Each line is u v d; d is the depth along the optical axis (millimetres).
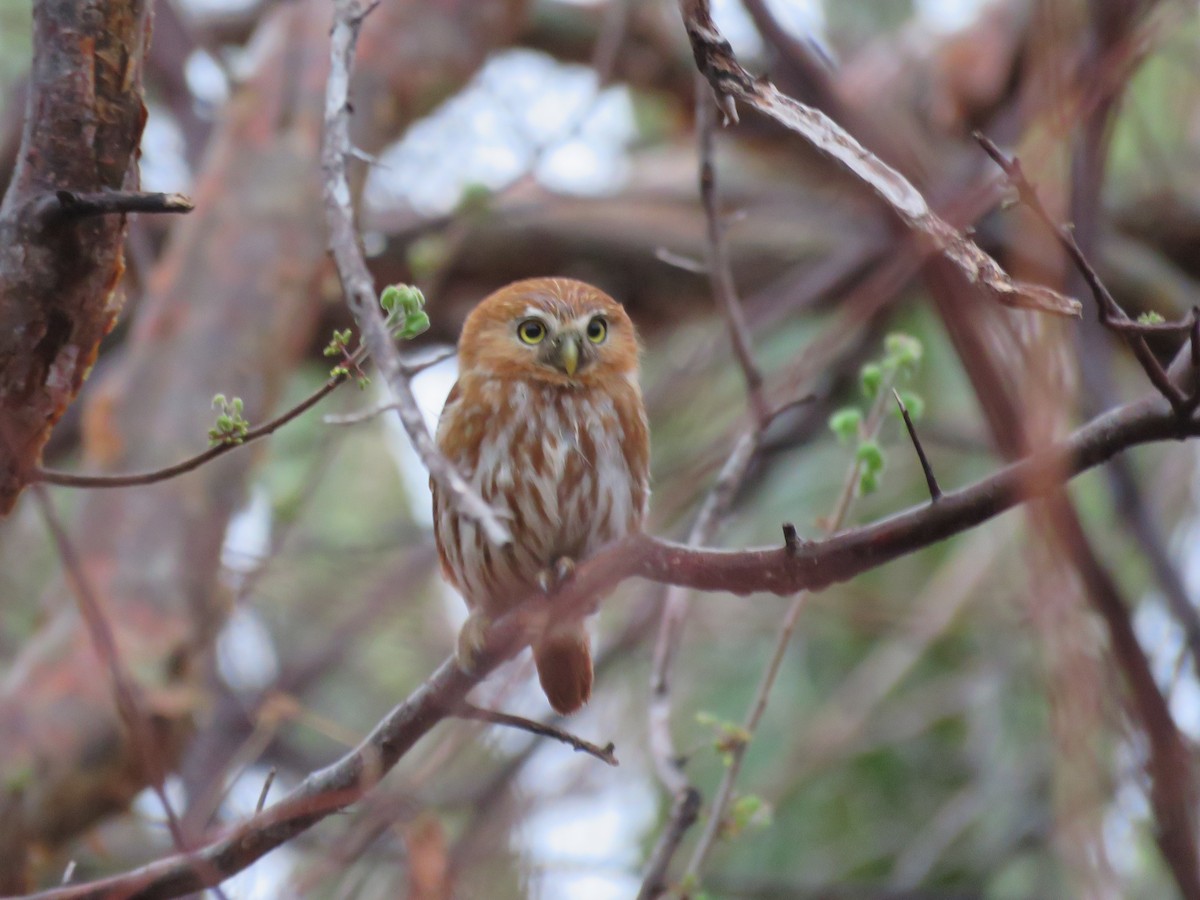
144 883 6520
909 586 15914
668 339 16453
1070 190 7992
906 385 14242
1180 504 12648
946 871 14148
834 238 15398
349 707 15914
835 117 8359
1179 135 16078
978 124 14680
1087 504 12570
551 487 8672
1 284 5840
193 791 12109
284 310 12969
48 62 5777
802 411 12766
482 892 7773
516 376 8797
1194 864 7156
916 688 15414
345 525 16875
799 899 13141
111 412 12242
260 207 13078
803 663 14852
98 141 5844
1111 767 8188
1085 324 9992
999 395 6551
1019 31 14430
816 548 6203
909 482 15320
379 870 10031
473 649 7180
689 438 13617
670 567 6598
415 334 5430
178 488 11945
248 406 12594
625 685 14148
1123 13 7340
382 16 13914
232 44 17656
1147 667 7180
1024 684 14164
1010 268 9773
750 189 16141
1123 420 5805
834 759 13898
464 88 14398
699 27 5289
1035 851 13273
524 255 15898
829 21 16359
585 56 16609
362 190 11773
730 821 7719
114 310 6164
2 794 10484
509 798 8547
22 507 14891
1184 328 5293
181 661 11383
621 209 16156
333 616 15586
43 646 11148
